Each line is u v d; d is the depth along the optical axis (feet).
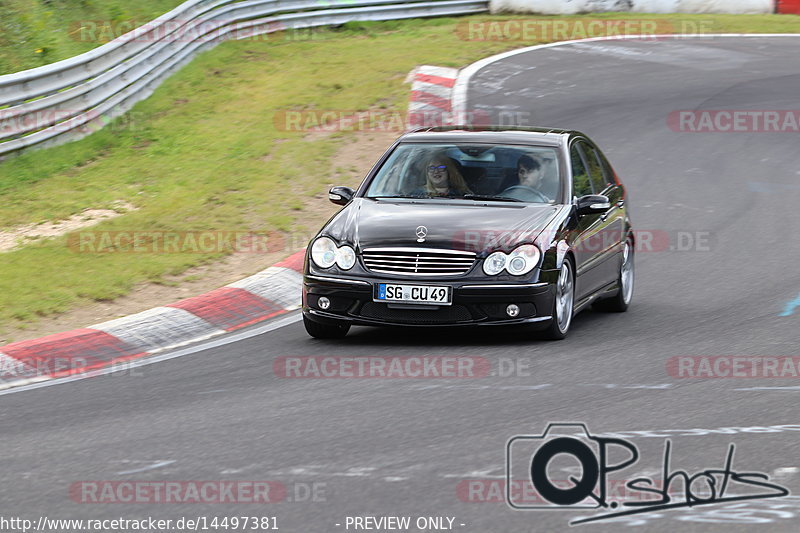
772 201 169.48
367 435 71.82
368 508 58.59
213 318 111.45
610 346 98.22
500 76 247.50
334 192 110.01
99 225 147.64
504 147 111.24
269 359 95.35
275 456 67.87
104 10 269.85
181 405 81.15
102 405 82.12
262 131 199.52
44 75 185.57
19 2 254.88
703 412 76.23
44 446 71.87
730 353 94.73
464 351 96.37
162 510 59.16
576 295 104.68
